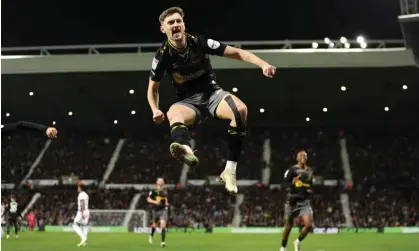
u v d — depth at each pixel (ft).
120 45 87.40
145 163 124.26
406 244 56.08
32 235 74.95
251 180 117.29
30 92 105.50
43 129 19.25
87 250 47.37
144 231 92.32
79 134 132.36
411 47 51.29
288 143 127.44
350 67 86.94
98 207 108.78
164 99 107.45
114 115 119.34
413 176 116.16
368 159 121.29
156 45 88.02
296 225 94.22
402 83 98.84
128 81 100.01
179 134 12.83
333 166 118.93
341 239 65.26
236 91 103.65
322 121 122.31
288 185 37.01
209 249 49.14
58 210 106.11
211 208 104.73
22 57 87.76
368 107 111.75
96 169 122.42
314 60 85.51
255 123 125.80
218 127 128.88
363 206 103.71
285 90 103.19
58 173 121.19
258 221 99.86
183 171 121.29
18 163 124.77
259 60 13.15
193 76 13.85
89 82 101.04
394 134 127.65
